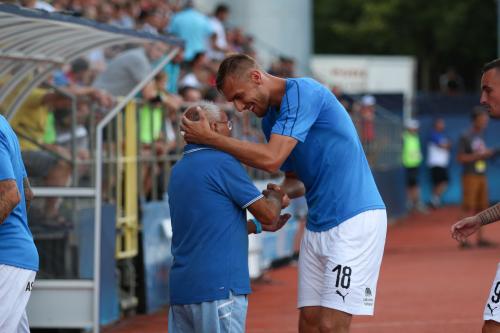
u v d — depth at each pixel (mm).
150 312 13328
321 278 8031
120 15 19000
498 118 7605
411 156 32781
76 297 11328
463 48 61719
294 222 18766
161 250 13836
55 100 11875
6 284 7199
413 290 15352
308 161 7871
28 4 13656
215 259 7410
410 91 38375
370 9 62250
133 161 12992
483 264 19078
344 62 37906
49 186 11586
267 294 15188
